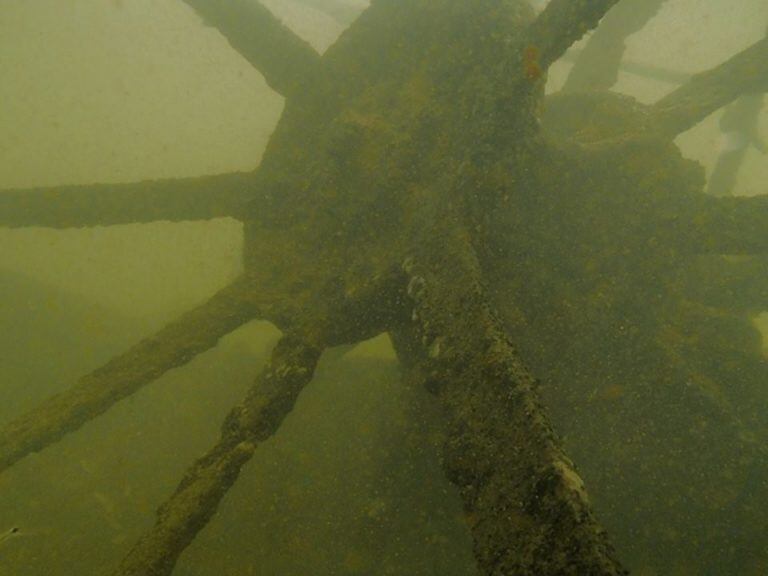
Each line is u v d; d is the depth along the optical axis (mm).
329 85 4797
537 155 3877
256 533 4336
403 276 3520
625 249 4199
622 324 4148
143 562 2369
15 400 5910
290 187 4547
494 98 3428
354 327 3703
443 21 4391
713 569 3947
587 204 4148
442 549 4141
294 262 4316
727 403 4027
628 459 4289
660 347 4117
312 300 3943
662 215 4207
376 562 4129
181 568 4027
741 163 8789
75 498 4855
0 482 4977
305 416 5426
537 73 3115
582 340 4121
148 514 4688
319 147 4641
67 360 6516
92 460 5312
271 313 3977
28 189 4711
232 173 4777
